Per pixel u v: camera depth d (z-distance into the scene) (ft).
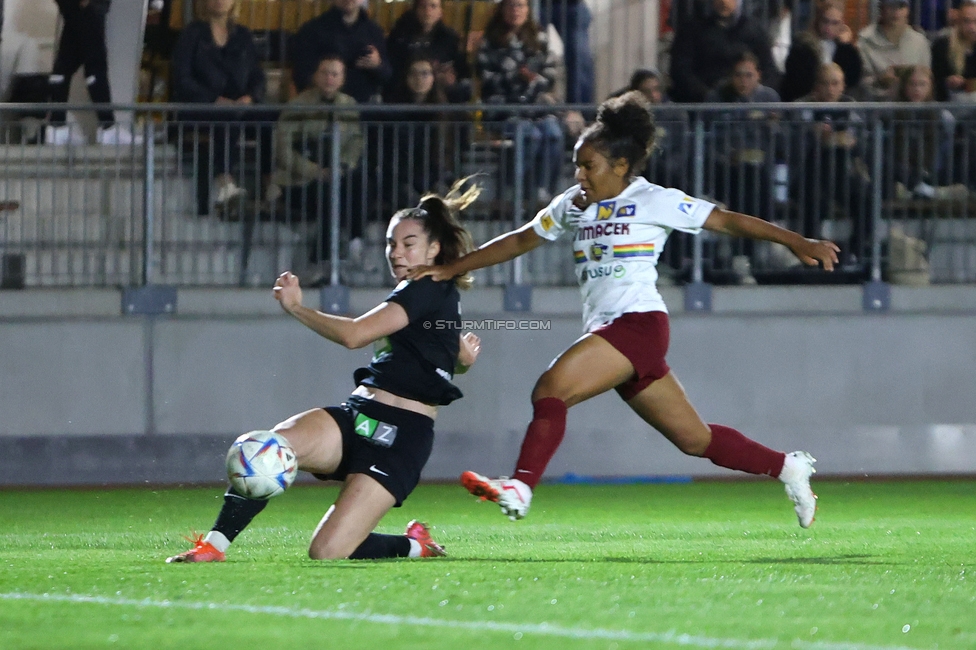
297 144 129.70
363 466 63.82
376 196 130.52
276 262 131.23
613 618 43.86
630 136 64.34
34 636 40.91
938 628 42.27
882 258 133.39
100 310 129.39
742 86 134.00
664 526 87.10
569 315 131.44
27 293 128.98
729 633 41.06
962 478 131.23
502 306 131.54
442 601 47.47
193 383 129.08
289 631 41.39
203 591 50.14
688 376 131.75
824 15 140.36
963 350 133.80
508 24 135.23
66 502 109.40
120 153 132.05
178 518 95.30
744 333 131.95
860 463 132.26
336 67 131.23
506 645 38.86
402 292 64.28
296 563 60.54
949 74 142.72
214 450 128.67
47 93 146.41
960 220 133.90
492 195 130.93
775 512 98.94
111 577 54.44
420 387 64.80
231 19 137.28
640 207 64.13
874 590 50.78
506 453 129.18
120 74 147.13
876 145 131.64
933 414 133.28
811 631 41.52
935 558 64.75
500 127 130.11
